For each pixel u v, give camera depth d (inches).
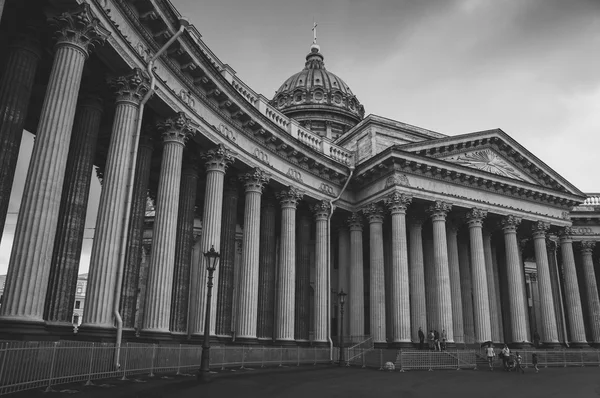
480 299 1400.1
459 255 1628.9
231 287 1109.1
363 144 1518.2
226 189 1159.6
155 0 768.3
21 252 545.0
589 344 1785.2
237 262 1640.0
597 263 2140.7
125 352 649.0
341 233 1508.4
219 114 1016.2
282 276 1202.6
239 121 1088.2
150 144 912.9
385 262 1536.7
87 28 640.4
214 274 968.9
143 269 1724.9
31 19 662.5
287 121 1333.7
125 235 706.2
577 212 1898.4
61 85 608.7
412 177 1373.0
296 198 1263.5
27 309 533.0
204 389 576.1
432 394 653.9
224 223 1135.6
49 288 696.4
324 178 1385.3
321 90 2471.7
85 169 764.0
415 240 1446.9
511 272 1499.8
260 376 782.5
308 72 2628.0
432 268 1530.5
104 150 1045.2
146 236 1760.6
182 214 1009.5
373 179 1412.4
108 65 742.5
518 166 1617.9
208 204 982.4
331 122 2404.0
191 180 1035.9
